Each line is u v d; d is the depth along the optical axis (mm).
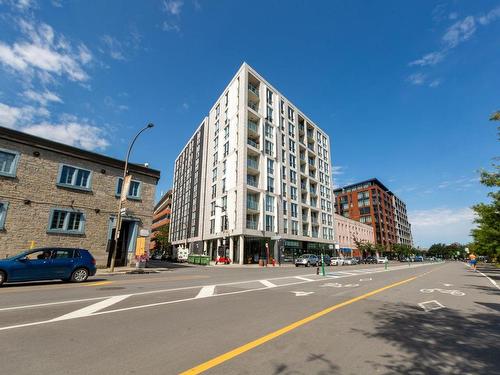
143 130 19672
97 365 3713
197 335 4996
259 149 44719
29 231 18344
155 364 3764
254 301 8305
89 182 21406
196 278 15133
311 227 54312
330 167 64375
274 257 42312
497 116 11656
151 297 8695
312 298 9070
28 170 18781
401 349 4480
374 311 7254
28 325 5477
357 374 3561
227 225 42594
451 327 5828
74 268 12211
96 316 6234
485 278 18609
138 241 21141
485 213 21641
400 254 104312
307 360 3975
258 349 4367
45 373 3459
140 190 24188
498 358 4168
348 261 47469
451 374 3611
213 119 54344
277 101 50344
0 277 10523
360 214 100750
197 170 60062
